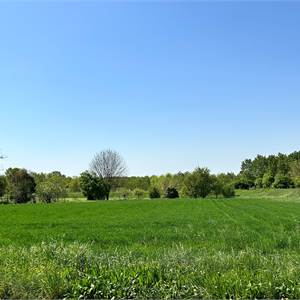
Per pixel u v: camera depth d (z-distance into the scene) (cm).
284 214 4647
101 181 12194
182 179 13650
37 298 882
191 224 3431
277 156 17988
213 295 873
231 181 16062
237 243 2070
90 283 932
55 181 12006
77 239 2423
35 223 3809
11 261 1158
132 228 3170
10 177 11450
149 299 866
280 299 855
